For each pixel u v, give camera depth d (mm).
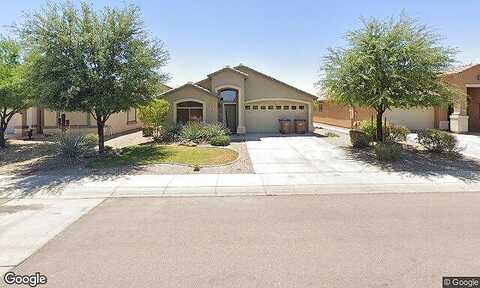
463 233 6277
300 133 27250
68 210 8250
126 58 15719
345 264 5035
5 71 17891
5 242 6148
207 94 25594
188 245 5875
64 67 14531
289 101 28141
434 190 10023
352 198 9172
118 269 4984
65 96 14352
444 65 14789
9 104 17859
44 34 14742
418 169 13008
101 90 15227
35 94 15242
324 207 8250
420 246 5672
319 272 4793
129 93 15672
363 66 14906
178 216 7637
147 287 4445
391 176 11859
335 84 15953
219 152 17109
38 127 26188
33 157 16656
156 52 16562
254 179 11562
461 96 15578
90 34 15000
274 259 5250
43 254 5590
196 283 4531
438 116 27656
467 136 23109
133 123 32000
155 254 5508
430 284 4418
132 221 7309
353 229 6586
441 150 15930
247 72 27953
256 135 25844
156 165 14008
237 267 4988
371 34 15367
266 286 4430
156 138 21984
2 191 10219
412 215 7469
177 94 25625
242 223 7066
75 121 25422
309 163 14383
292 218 7379
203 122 24109
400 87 14406
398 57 14586
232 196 9539
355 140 18297
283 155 16359
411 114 28312
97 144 19422
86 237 6352
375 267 4922
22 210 8281
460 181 11062
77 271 4945
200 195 9680
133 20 15977
